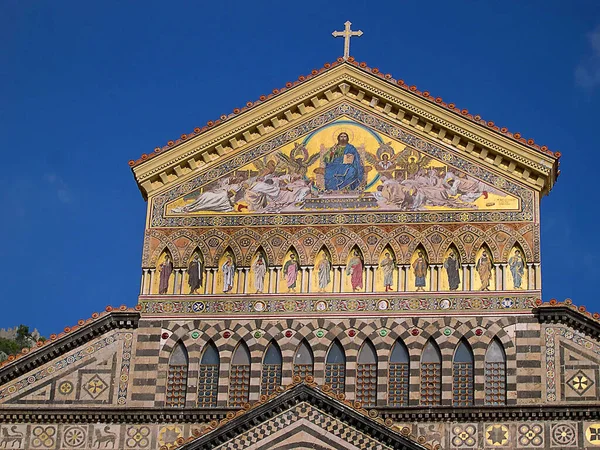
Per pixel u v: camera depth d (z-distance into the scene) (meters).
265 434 56.62
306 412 56.78
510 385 59.72
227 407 60.69
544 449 58.44
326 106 66.12
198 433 56.72
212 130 65.56
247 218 64.12
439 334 61.09
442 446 58.94
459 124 64.44
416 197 63.69
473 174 63.94
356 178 64.44
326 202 64.06
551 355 60.03
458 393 60.09
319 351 61.38
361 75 66.06
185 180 65.19
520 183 63.50
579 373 59.59
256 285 62.88
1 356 104.19
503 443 58.78
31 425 60.97
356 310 61.91
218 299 62.75
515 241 62.31
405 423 59.56
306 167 64.94
